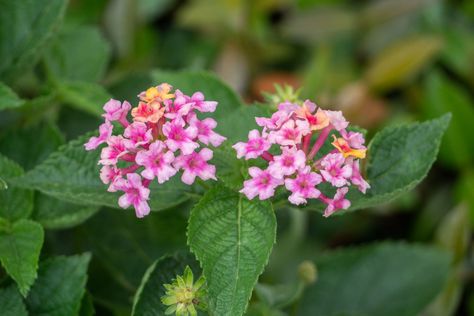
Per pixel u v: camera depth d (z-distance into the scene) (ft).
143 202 1.31
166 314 1.38
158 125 1.33
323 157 1.36
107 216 1.56
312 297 1.67
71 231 1.56
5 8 1.55
